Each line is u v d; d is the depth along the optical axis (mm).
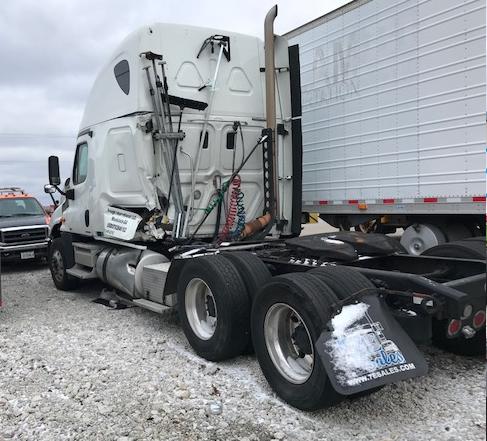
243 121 6547
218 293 4500
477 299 3607
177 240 6090
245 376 4371
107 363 4762
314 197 9078
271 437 3344
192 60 6254
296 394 3652
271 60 6402
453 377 4180
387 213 7676
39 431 3506
